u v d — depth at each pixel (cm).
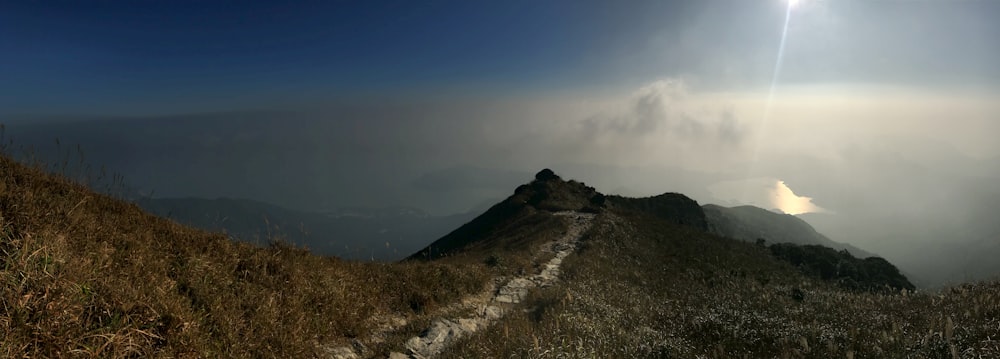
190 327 636
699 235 4328
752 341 920
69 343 488
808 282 2717
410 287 1327
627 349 854
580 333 955
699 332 1012
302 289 977
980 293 1150
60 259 589
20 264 544
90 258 651
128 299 606
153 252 825
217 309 739
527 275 2070
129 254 765
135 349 539
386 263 1540
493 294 1641
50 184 865
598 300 1470
